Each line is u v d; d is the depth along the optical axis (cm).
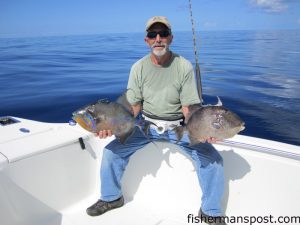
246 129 563
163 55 274
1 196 243
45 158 276
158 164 308
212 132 223
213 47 2653
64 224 279
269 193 264
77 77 1223
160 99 284
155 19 267
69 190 299
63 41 4744
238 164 277
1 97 871
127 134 250
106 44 3594
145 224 281
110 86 1025
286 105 718
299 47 2584
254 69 1323
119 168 293
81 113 224
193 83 279
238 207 278
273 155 266
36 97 864
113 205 298
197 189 295
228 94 839
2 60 1898
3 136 293
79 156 304
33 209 270
